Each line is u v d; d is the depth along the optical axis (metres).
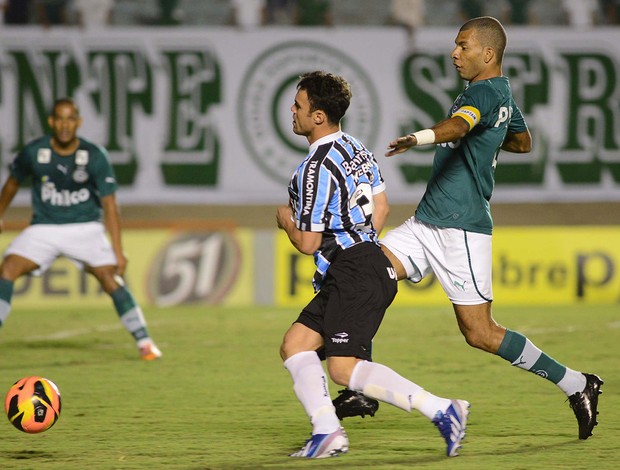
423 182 50.53
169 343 31.88
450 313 39.50
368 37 50.78
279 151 50.72
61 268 42.41
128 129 50.50
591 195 51.03
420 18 51.84
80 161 26.91
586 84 51.03
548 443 17.28
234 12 52.91
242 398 22.22
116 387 23.75
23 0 52.47
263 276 43.06
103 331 35.00
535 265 43.09
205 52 50.69
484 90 17.08
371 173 16.73
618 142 51.00
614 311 40.09
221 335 33.72
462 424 15.59
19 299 42.22
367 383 15.67
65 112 26.25
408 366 26.91
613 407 20.89
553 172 50.88
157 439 17.78
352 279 16.00
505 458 15.99
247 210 57.84
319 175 15.91
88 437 17.95
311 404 15.95
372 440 17.56
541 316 38.47
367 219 16.47
